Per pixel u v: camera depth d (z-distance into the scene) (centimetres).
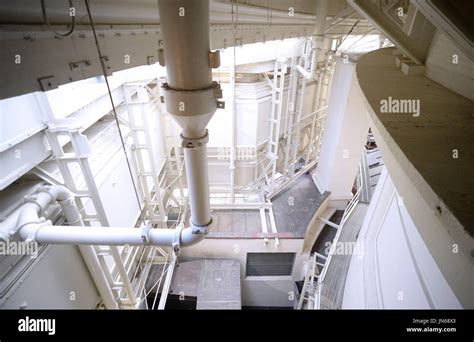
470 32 101
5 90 109
